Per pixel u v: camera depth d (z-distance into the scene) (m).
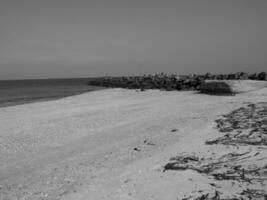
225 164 4.94
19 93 35.28
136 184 4.47
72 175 5.68
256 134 7.02
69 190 4.80
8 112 16.31
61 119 13.09
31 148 8.28
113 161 6.34
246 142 6.33
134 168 5.45
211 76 33.72
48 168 6.36
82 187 4.83
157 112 13.62
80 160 6.77
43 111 16.33
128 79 48.66
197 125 9.24
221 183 4.09
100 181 4.98
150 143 7.57
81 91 38.62
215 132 7.84
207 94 21.12
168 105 16.17
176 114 12.38
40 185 5.29
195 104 15.54
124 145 7.82
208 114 11.35
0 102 23.08
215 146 6.30
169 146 6.95
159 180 4.50
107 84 52.44
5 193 5.05
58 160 6.96
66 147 8.22
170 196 3.81
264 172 4.36
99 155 7.06
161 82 35.28
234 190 3.79
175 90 28.34
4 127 11.54
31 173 6.10
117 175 5.16
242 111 11.02
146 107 15.93
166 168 5.10
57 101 22.05
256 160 4.99
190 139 7.38
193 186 4.07
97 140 8.80
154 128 9.71
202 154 5.77
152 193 4.00
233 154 5.52
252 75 30.08
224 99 16.97
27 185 5.38
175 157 5.74
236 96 18.12
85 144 8.42
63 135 9.79
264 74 28.34
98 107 17.27
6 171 6.35
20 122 12.66
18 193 4.99
